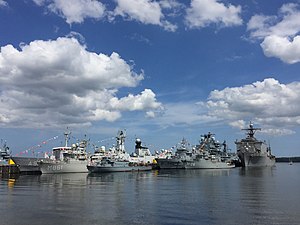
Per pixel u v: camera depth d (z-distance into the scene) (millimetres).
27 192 60844
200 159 164125
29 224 34781
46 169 119688
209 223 35156
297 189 66125
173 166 164625
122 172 139500
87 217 38000
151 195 56750
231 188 68625
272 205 45719
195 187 70938
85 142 137375
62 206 44906
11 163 128375
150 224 34750
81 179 95438
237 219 36938
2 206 44750
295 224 34781
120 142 162750
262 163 187500
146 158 184000
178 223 35188
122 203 47656
